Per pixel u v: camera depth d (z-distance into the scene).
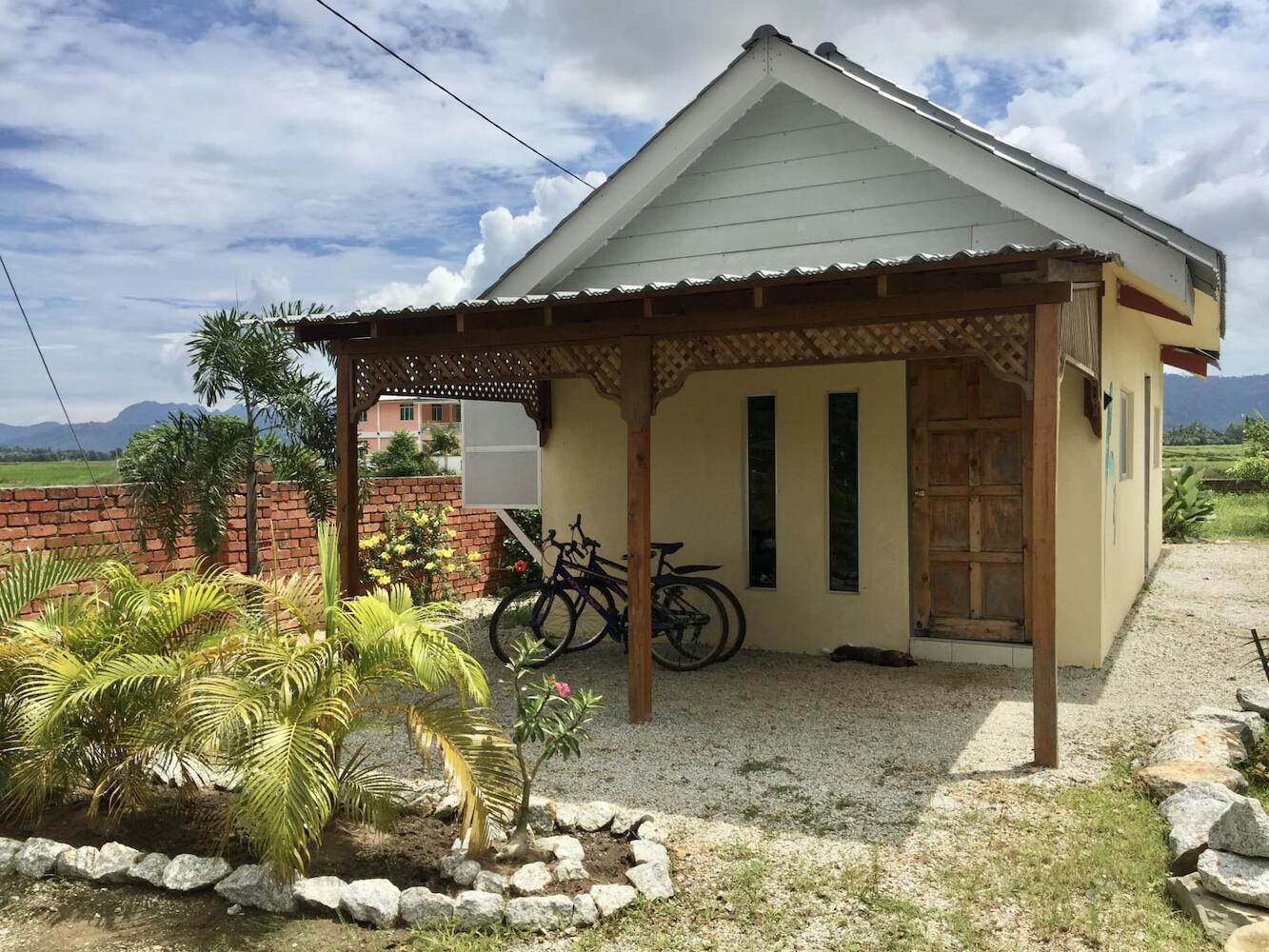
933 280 5.45
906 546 7.93
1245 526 18.05
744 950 3.45
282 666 3.97
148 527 7.45
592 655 8.58
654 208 8.59
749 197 8.23
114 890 3.97
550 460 9.39
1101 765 5.32
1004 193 7.18
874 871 4.02
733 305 5.92
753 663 8.01
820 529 8.23
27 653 4.46
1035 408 5.21
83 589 7.00
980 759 5.48
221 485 7.56
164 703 4.23
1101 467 7.39
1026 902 3.74
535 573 12.41
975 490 7.79
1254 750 5.52
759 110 8.16
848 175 7.87
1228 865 3.66
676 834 4.49
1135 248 6.81
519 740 4.18
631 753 5.71
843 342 5.70
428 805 4.73
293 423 7.96
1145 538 11.84
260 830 3.60
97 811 4.74
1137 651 8.12
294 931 3.64
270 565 9.03
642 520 6.30
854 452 8.20
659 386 6.26
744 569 8.56
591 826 4.49
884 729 6.09
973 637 7.84
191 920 3.73
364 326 7.09
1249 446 24.58
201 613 4.62
